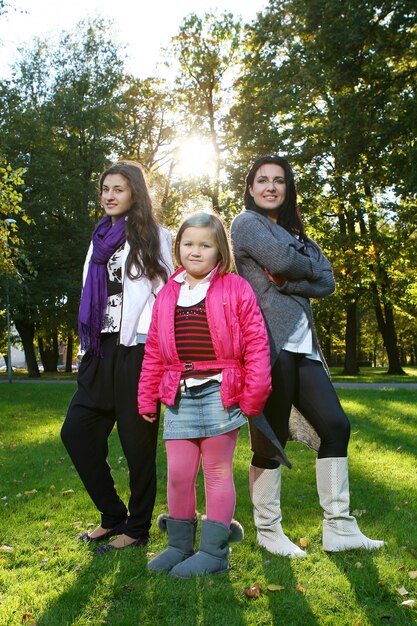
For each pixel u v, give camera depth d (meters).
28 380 25.23
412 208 18.50
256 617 2.42
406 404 10.09
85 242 26.52
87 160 28.09
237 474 5.05
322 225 22.55
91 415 3.23
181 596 2.59
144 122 27.30
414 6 14.45
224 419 2.83
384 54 15.65
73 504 4.16
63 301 27.19
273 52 19.47
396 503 4.11
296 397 3.13
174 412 2.89
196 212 3.02
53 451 6.47
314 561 3.01
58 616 2.42
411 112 14.84
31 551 3.22
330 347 46.56
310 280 3.16
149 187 3.48
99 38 27.91
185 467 2.87
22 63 27.58
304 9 16.23
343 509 3.12
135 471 3.20
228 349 2.83
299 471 5.17
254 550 3.18
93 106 26.67
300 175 20.25
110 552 3.12
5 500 4.34
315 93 18.61
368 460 5.60
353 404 10.16
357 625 2.34
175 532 2.91
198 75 24.17
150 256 3.19
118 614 2.45
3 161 11.34
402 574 2.79
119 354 3.17
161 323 2.92
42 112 26.89
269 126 20.14
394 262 23.97
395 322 38.50
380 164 16.28
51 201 25.98
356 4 15.13
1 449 6.69
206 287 2.94
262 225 3.17
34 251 26.08
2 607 2.49
